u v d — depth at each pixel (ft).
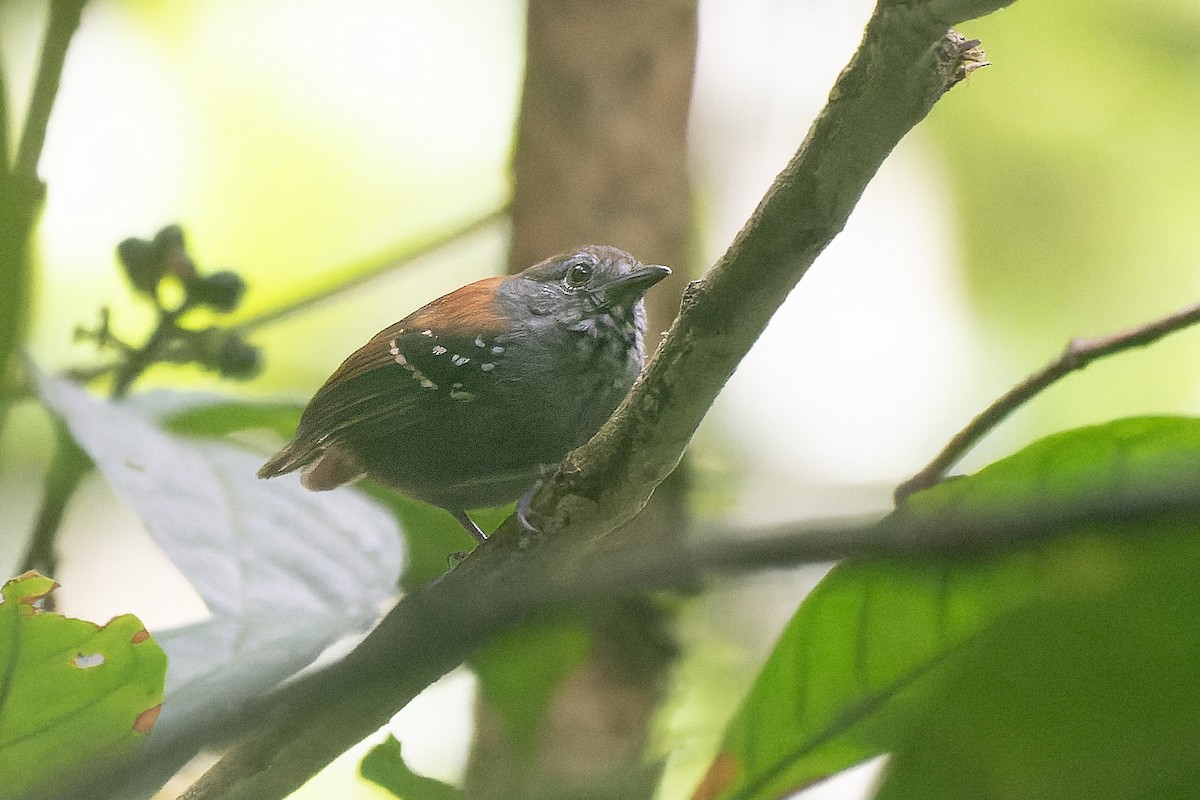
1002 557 11.94
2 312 11.43
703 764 21.24
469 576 19.69
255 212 44.52
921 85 14.12
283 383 41.34
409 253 34.32
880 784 12.25
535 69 34.24
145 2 44.37
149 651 13.74
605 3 33.73
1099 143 43.73
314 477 31.83
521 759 19.85
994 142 43.91
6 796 12.67
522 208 34.37
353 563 22.52
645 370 18.13
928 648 13.89
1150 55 42.93
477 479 31.04
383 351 30.66
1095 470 12.53
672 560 7.95
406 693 16.14
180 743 9.59
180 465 23.18
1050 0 42.88
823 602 13.94
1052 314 43.32
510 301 30.96
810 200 15.29
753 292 16.29
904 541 7.77
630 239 33.60
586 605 8.29
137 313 40.37
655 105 33.91
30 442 33.14
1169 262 43.39
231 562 21.63
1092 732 11.71
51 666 13.52
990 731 11.96
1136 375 41.68
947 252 43.91
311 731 16.42
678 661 28.73
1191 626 11.24
